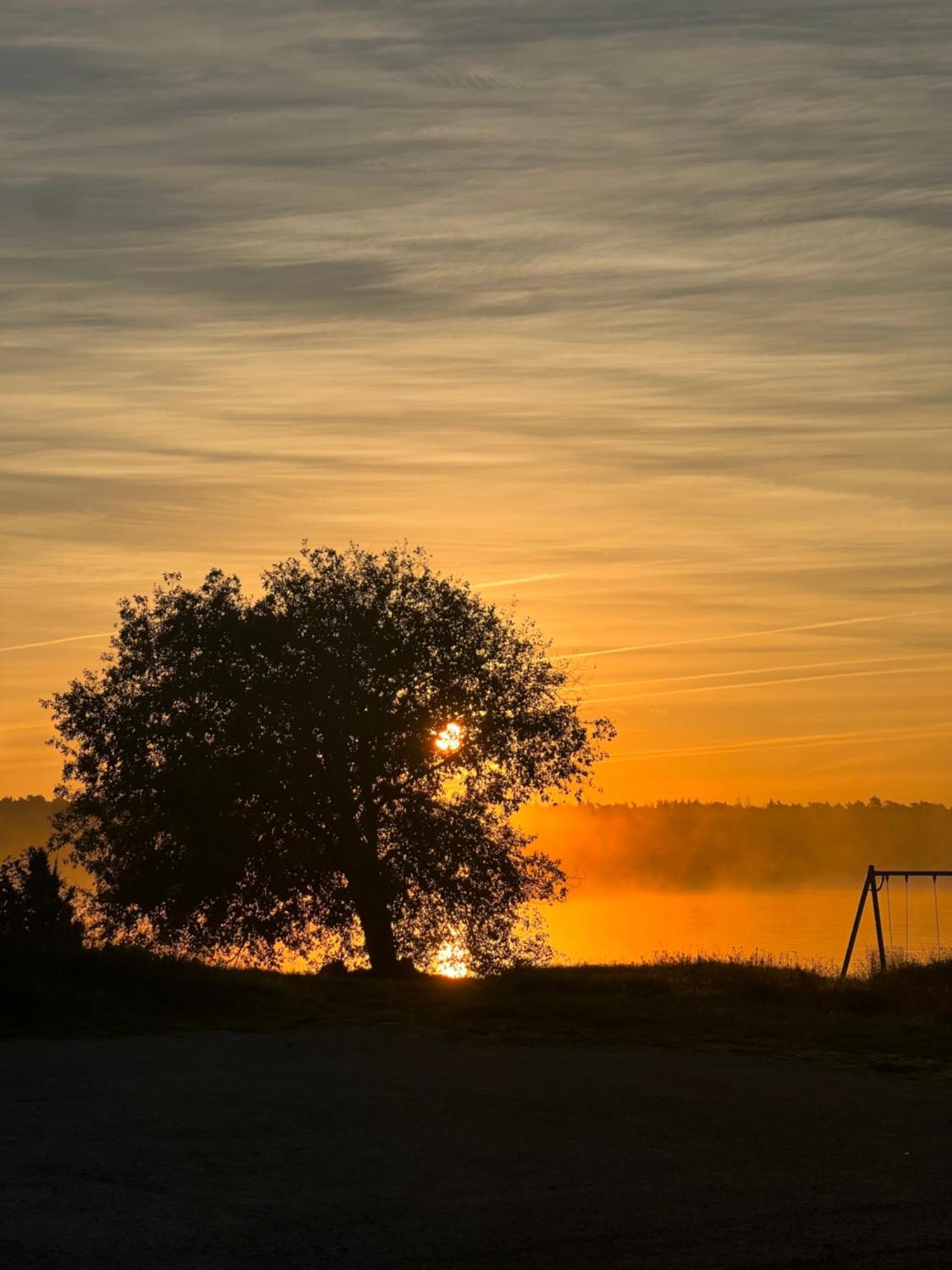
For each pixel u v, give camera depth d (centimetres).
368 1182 855
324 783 3050
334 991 2039
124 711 3123
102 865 3198
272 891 3034
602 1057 1406
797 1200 811
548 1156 928
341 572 3322
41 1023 1683
